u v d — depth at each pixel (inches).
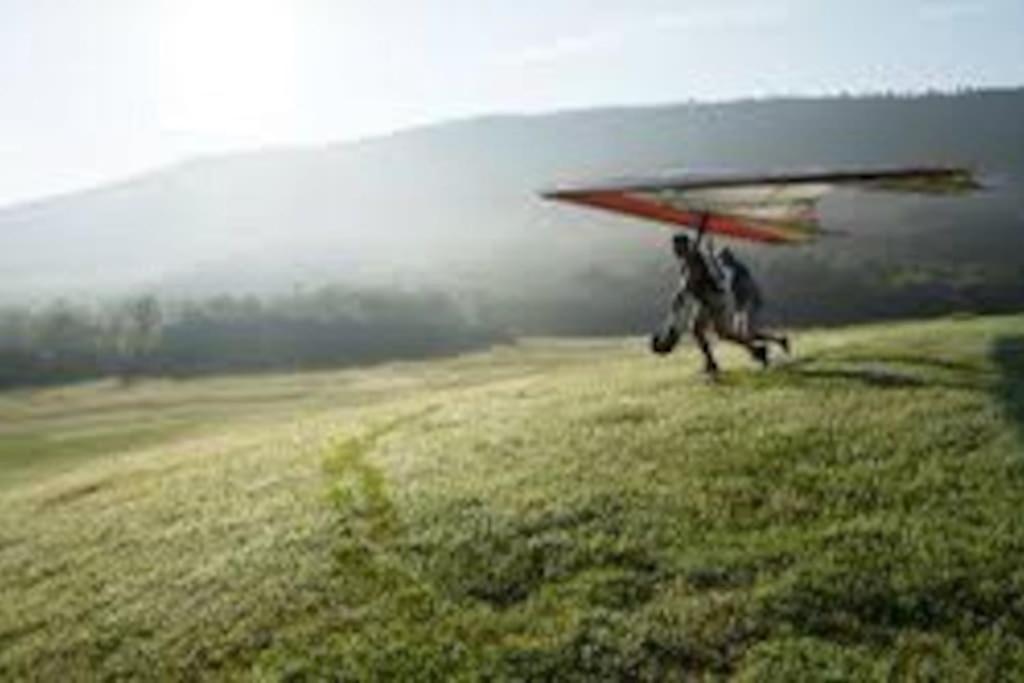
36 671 668.7
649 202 1022.4
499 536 700.0
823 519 674.8
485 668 567.5
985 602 572.7
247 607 677.3
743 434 830.5
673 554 649.0
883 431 800.9
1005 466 716.7
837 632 563.5
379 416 1194.6
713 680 535.5
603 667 555.5
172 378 7480.3
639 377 1146.0
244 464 1045.2
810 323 6845.5
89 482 1172.5
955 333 1168.8
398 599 650.8
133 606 719.7
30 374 7623.0
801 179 951.0
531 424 961.5
